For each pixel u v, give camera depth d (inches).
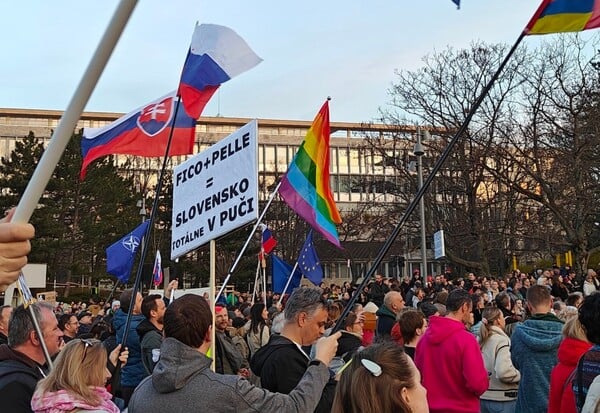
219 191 215.9
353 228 1788.9
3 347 163.3
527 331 219.6
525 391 219.8
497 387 251.3
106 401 143.5
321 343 134.8
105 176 1715.1
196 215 228.2
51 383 140.9
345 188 3181.6
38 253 1544.0
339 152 3253.0
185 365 121.4
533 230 1190.3
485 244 1203.2
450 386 206.1
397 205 1336.1
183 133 275.7
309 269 508.1
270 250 629.3
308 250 512.1
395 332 253.6
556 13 185.8
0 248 53.0
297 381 158.4
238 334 385.4
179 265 1734.7
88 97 47.8
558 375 169.9
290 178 285.9
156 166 2146.9
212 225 218.2
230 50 252.4
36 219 1526.8
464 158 1157.7
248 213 201.2
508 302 374.0
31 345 164.1
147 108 280.1
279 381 159.0
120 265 386.0
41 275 614.5
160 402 121.1
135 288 214.8
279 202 1841.8
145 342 248.1
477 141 1121.4
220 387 120.3
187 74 253.8
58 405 136.4
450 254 1204.5
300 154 286.4
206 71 251.8
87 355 142.9
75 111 48.2
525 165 1123.3
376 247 1897.1
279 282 511.5
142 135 277.7
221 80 250.4
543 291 224.8
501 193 1209.4
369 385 95.6
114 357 203.6
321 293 171.8
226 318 307.7
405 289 873.5
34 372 156.3
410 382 96.5
